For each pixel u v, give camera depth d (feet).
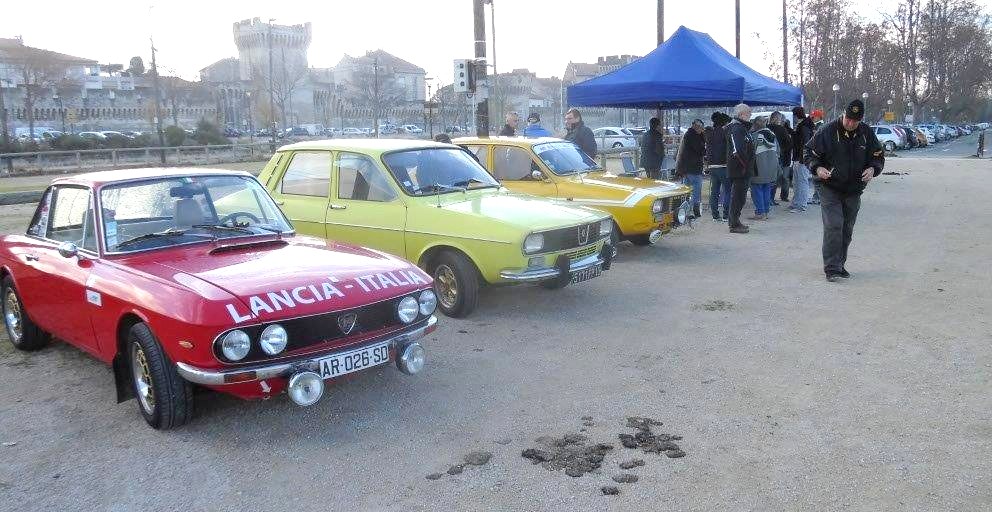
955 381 17.06
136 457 14.07
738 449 13.92
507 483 12.81
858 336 20.57
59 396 17.17
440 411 15.96
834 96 152.05
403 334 15.48
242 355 13.51
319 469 13.48
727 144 37.50
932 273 28.04
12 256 19.43
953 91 246.88
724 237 37.17
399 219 23.68
